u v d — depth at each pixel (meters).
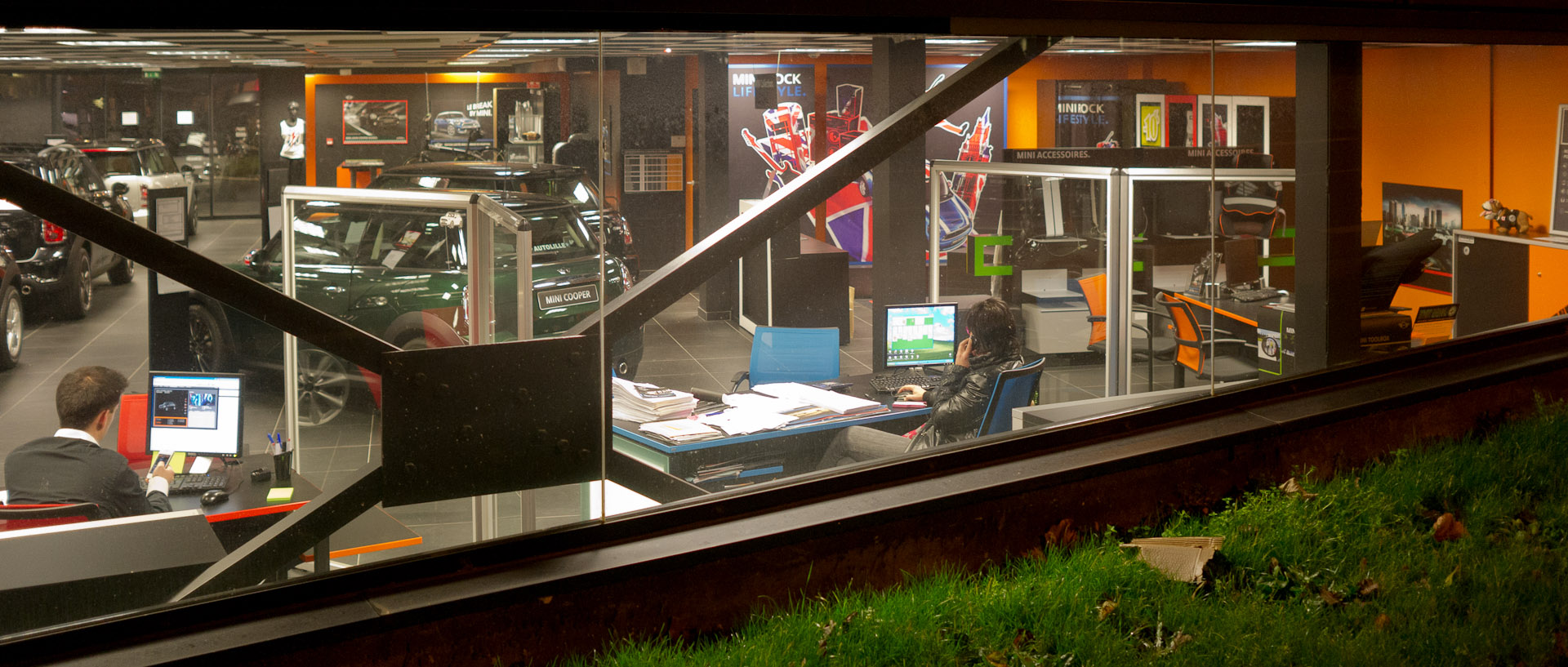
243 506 3.66
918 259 6.75
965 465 3.52
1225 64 7.39
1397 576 3.30
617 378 4.68
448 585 2.63
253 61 4.06
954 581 3.21
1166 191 7.49
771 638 2.83
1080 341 7.42
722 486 4.54
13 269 6.42
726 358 6.79
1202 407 4.16
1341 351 4.85
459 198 4.46
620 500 3.15
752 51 5.59
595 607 2.74
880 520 3.14
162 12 2.37
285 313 2.57
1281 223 6.23
